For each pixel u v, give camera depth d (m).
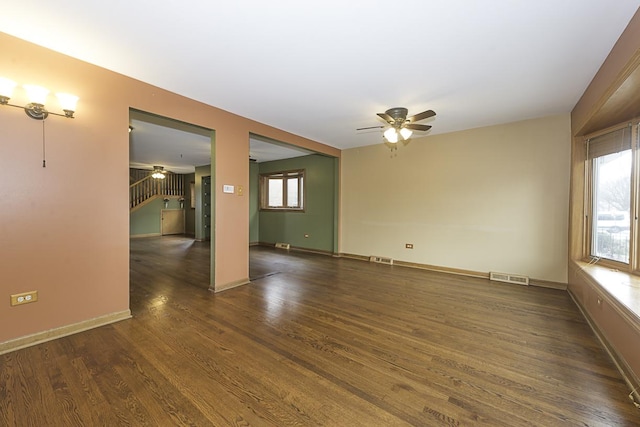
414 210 5.40
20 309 2.28
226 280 3.96
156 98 3.09
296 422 1.56
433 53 2.44
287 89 3.19
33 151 2.31
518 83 3.00
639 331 1.75
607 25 2.03
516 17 1.95
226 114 3.89
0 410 1.61
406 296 3.72
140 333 2.58
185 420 1.56
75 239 2.55
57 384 1.84
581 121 3.29
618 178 3.03
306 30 2.13
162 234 10.55
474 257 4.76
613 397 1.77
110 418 1.57
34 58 2.30
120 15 1.96
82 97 2.56
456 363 2.15
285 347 2.37
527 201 4.29
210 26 2.08
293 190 7.66
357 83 3.03
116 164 2.79
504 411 1.65
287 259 6.19
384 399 1.75
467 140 4.79
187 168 9.77
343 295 3.74
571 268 3.75
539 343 2.47
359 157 6.17
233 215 4.04
